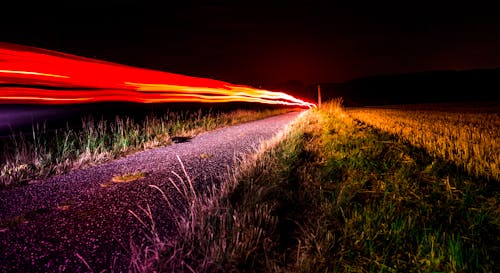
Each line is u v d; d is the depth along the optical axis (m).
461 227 3.13
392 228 3.01
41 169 5.66
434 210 3.54
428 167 5.31
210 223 3.11
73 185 4.88
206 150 7.95
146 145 8.53
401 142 8.20
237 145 8.63
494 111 25.17
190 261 2.57
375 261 2.53
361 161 5.76
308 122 13.27
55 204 4.00
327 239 2.79
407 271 2.43
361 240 2.84
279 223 3.31
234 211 3.17
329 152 6.73
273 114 26.27
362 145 7.55
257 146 8.34
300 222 3.37
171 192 4.46
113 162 6.68
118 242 2.93
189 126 12.98
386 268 2.44
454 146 7.09
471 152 6.18
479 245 2.73
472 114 20.72
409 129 10.71
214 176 5.33
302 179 4.76
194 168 5.96
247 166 5.19
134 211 3.72
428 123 13.48
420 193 4.12
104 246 2.86
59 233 3.13
